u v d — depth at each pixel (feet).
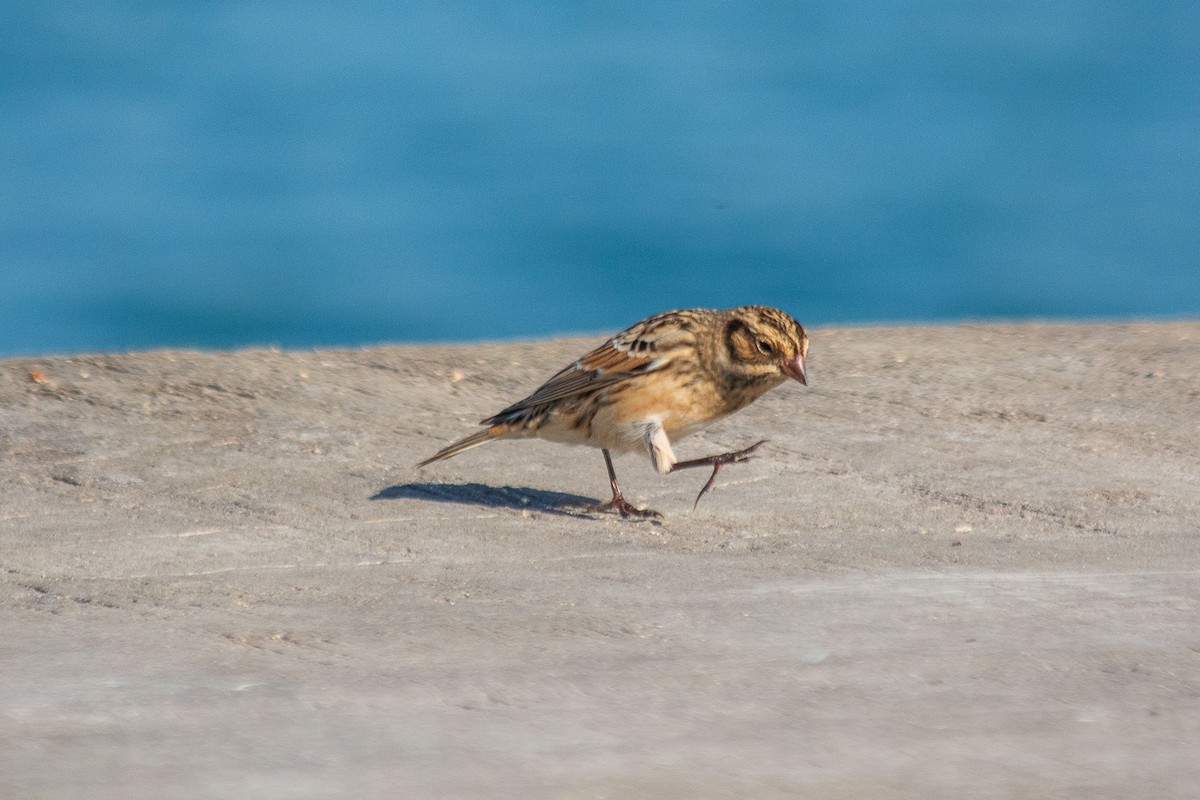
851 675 29.96
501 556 42.60
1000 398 63.52
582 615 35.12
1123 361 70.18
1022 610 35.35
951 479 52.34
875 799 23.13
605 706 27.94
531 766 24.52
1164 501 49.49
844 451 56.03
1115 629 33.58
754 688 29.09
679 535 45.65
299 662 31.01
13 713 27.32
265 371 64.08
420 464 50.24
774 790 23.48
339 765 24.54
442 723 26.84
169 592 37.70
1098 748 25.54
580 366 48.67
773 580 38.99
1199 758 25.09
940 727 26.68
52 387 59.57
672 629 33.78
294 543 43.80
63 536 44.19
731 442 57.47
